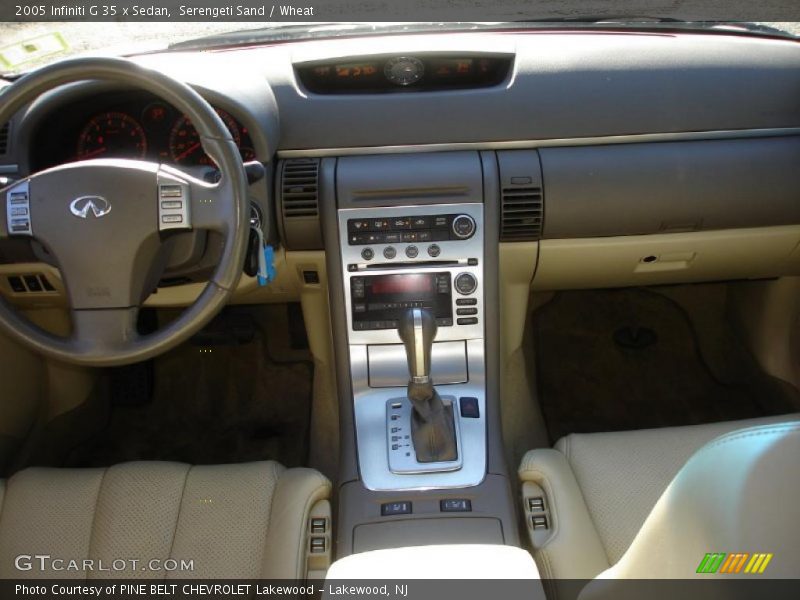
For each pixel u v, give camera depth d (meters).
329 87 2.02
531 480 1.67
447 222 1.92
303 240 2.00
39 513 1.65
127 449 2.49
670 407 2.56
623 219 1.98
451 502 1.70
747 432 0.89
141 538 1.59
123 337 1.46
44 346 1.45
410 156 1.96
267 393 2.64
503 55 1.96
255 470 1.70
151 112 1.90
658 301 2.91
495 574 1.30
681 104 1.96
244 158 1.91
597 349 2.77
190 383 2.68
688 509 0.93
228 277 1.46
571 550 1.49
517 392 2.43
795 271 2.23
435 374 1.93
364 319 1.93
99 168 1.42
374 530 1.67
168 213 1.42
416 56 1.95
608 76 1.97
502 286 2.18
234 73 1.82
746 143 1.96
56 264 1.51
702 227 2.02
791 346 2.45
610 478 1.63
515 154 1.96
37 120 1.80
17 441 2.24
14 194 1.43
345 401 1.92
